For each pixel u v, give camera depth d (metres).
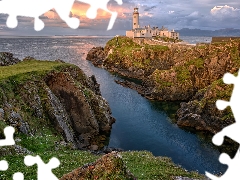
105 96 82.94
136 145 49.94
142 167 26.53
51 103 44.56
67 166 24.38
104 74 118.75
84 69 129.38
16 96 40.81
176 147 49.41
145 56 116.75
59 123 42.66
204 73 86.31
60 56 180.62
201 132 56.56
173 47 114.00
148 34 163.38
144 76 111.81
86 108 52.34
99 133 54.34
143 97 83.44
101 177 11.77
